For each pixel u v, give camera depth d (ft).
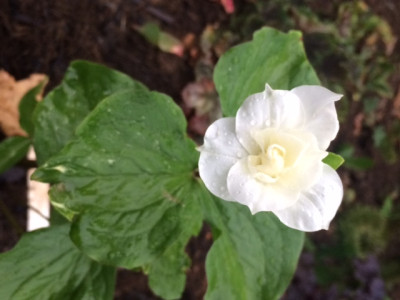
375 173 1.94
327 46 1.68
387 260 1.95
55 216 0.97
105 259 0.76
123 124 0.77
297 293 1.71
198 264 1.52
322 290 1.74
